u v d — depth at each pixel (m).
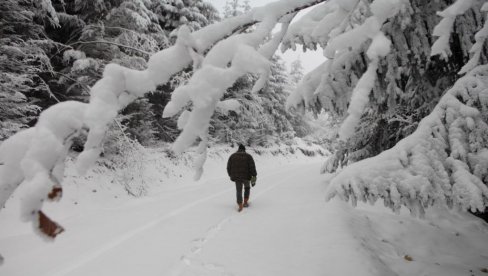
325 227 5.11
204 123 1.38
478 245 5.20
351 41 1.74
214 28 1.53
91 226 5.69
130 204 7.95
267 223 5.66
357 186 2.06
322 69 2.78
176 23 15.48
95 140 1.05
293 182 11.60
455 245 5.14
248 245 4.50
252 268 3.73
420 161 2.06
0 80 6.63
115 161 9.26
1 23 7.09
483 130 2.10
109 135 8.52
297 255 4.11
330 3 2.60
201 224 5.68
